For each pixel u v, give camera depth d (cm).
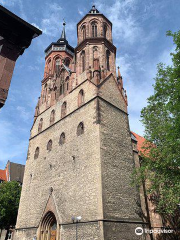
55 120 3117
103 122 2420
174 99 1755
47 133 3148
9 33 958
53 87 3491
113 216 1923
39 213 2561
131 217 2106
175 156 1648
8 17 932
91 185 2061
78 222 2000
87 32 3472
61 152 2680
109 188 2039
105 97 2673
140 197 2425
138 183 2078
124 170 2342
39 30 1012
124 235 1922
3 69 916
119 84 3116
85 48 3259
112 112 2652
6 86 907
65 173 2453
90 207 1961
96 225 1825
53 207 2370
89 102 2608
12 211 3947
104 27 3659
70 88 3088
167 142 1789
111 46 3438
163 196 1894
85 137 2416
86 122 2512
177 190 1630
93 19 3606
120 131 2616
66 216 2166
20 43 988
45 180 2731
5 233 4784
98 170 2061
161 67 2059
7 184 4178
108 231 1802
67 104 3011
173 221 2467
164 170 1802
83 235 1900
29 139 3531
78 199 2125
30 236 2514
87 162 2231
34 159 3172
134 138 2988
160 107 2047
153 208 2466
